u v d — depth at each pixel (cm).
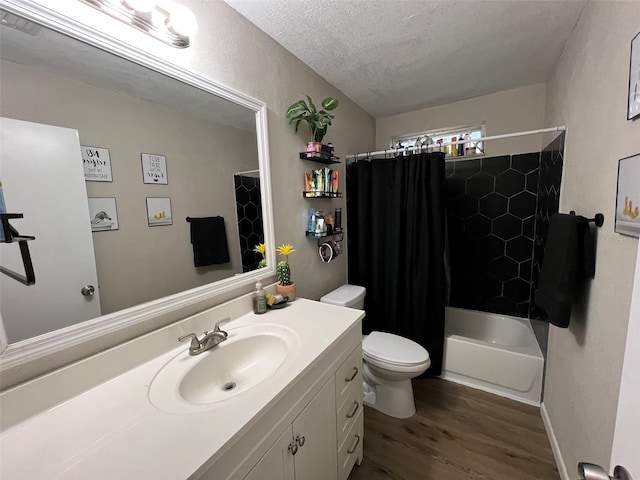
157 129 100
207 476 59
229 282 126
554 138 174
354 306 192
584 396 110
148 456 58
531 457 144
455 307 251
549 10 125
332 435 111
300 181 170
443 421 169
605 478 44
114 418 69
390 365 161
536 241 213
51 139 76
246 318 128
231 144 126
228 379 105
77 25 77
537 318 202
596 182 106
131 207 94
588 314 108
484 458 144
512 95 214
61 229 78
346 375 122
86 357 81
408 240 206
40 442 63
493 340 231
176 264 108
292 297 148
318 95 184
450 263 246
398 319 215
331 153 180
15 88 70
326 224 185
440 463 142
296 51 157
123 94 91
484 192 231
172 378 86
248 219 136
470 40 149
